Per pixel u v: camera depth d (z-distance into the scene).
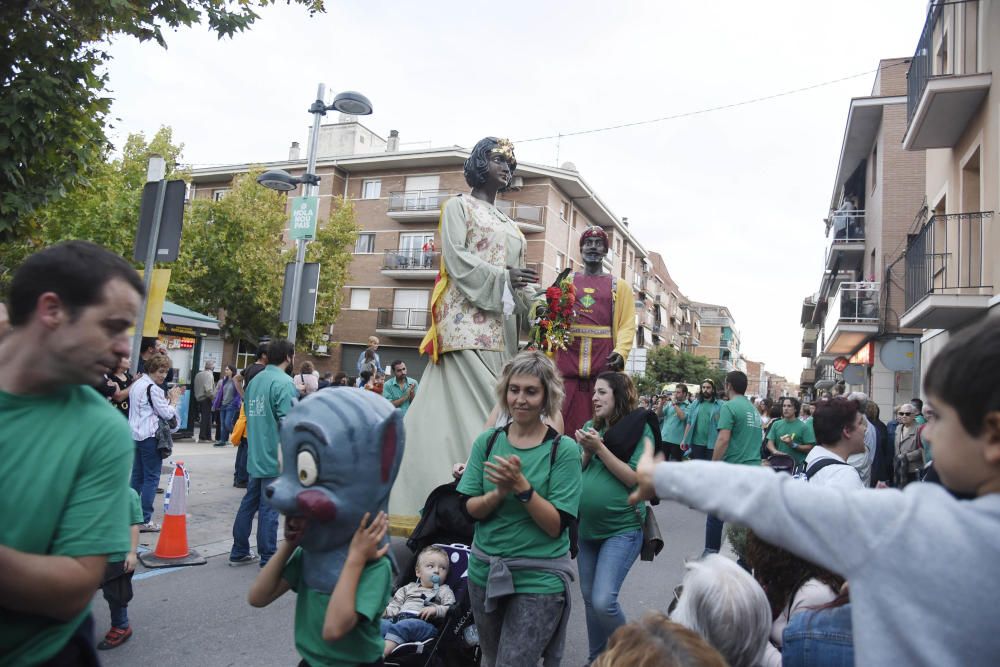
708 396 12.52
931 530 1.31
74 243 1.81
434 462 5.09
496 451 3.34
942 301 11.04
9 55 7.41
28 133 7.28
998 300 10.13
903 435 9.98
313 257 31.75
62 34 7.70
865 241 24.08
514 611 3.09
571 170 38.12
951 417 1.39
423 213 37.38
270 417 6.09
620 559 3.94
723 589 2.19
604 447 3.95
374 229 38.88
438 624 3.71
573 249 41.22
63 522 1.74
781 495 1.46
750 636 2.17
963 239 12.26
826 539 1.40
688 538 8.98
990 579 1.25
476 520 3.27
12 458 1.73
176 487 6.37
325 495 2.12
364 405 2.19
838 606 2.19
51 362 1.75
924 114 11.83
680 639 1.66
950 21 13.48
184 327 16.61
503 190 5.70
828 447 4.20
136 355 6.72
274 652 4.40
